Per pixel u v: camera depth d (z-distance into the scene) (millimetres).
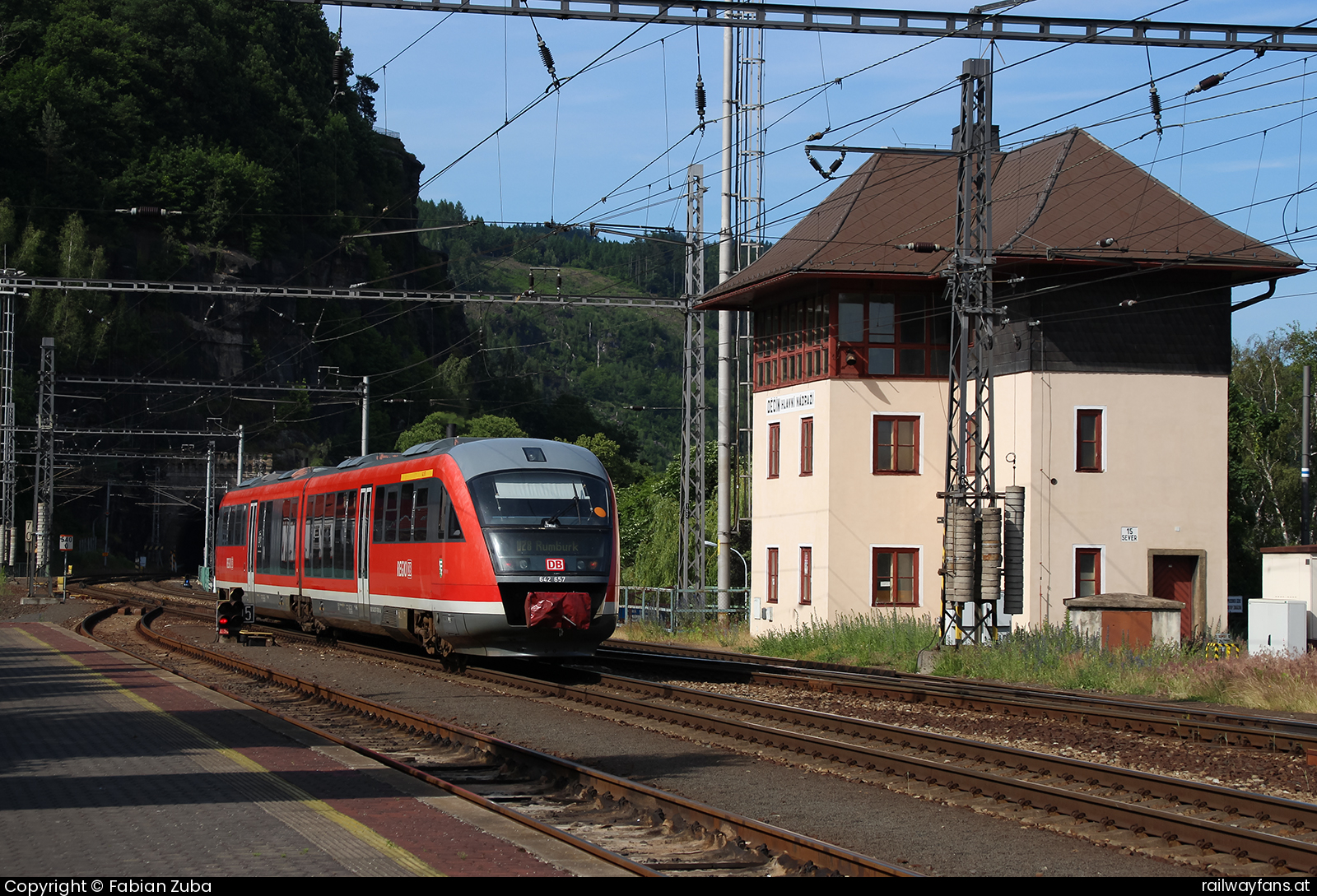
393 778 11172
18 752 12766
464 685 20891
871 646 28359
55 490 84500
